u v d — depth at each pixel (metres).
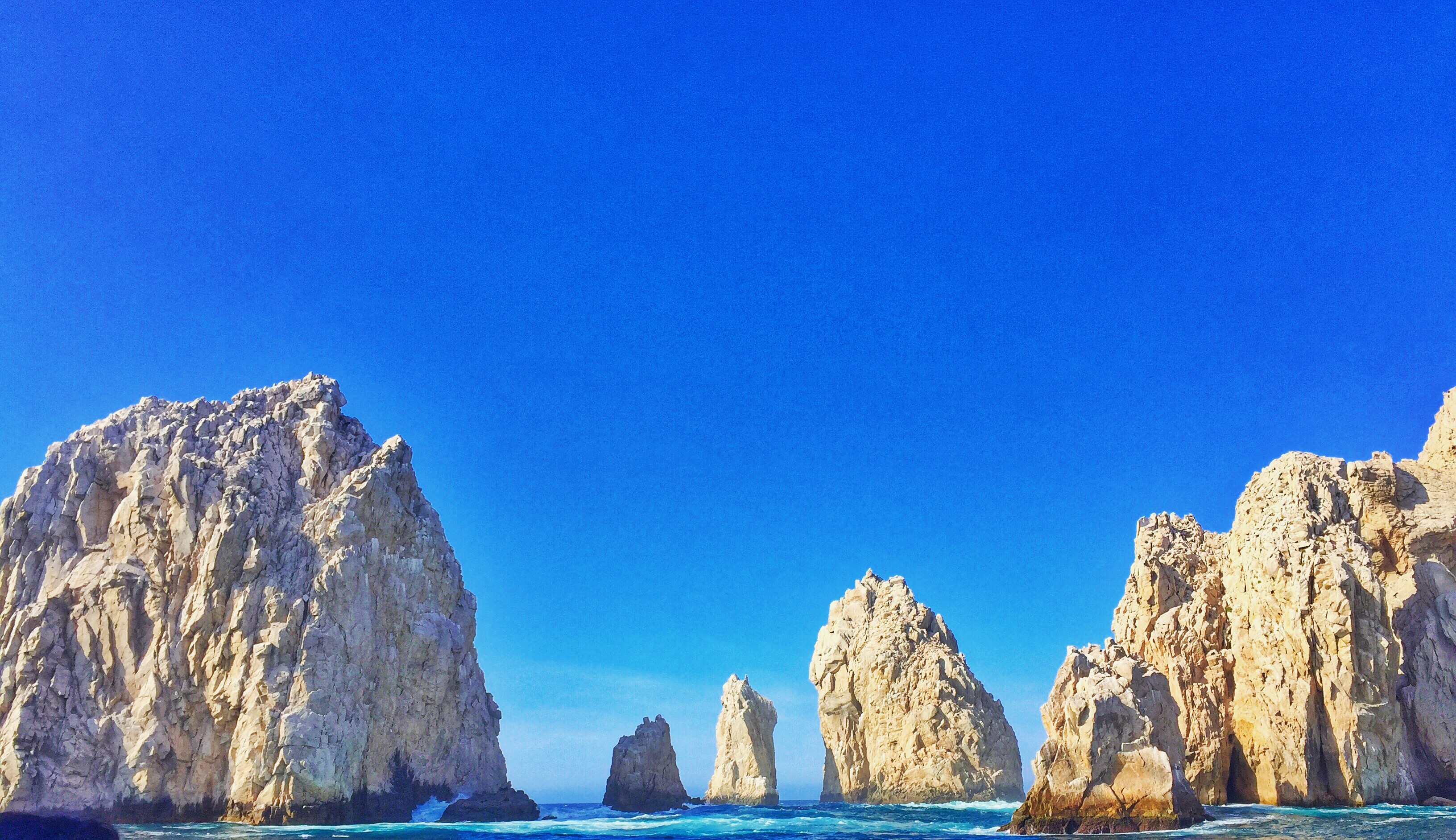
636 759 137.75
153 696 99.75
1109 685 84.75
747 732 150.38
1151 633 118.25
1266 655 103.25
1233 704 107.00
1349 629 97.12
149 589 105.19
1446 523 110.75
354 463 122.31
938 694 139.62
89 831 62.78
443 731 115.75
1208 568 119.81
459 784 115.81
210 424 119.62
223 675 101.12
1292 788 97.50
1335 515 108.88
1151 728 83.31
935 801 134.00
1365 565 100.31
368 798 104.25
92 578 105.69
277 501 112.75
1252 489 115.19
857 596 158.62
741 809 131.88
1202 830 79.12
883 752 141.50
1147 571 120.44
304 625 103.38
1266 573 103.69
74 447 115.31
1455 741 101.81
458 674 119.75
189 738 100.25
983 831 94.19
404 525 121.12
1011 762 141.75
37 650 100.88
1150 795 80.56
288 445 120.75
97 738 98.44
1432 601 108.19
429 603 119.06
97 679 101.25
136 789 96.62
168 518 107.44
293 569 106.56
